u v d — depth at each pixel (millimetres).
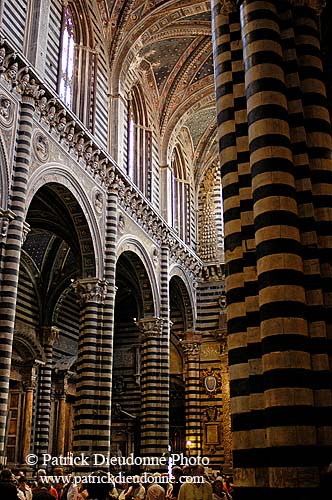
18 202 17844
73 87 24156
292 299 10039
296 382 9562
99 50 26172
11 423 28719
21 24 20094
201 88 32438
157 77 32156
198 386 35375
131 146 29062
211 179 39094
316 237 11023
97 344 22547
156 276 29656
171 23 28281
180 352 37906
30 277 30844
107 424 21703
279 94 11469
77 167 22453
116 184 25094
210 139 38312
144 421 28000
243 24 12320
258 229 10648
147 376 28469
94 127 24672
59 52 22484
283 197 10680
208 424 34500
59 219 24469
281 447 9242
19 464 27562
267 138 11062
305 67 12320
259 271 10445
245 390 10812
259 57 11711
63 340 33094
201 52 31328
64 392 31984
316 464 9203
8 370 16078
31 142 19094
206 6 27375
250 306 11156
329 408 9906
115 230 24531
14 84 18625
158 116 32750
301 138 11578
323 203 11398
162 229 30328
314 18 12867
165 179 32156
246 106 12273
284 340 9781
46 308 31328
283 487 9039
